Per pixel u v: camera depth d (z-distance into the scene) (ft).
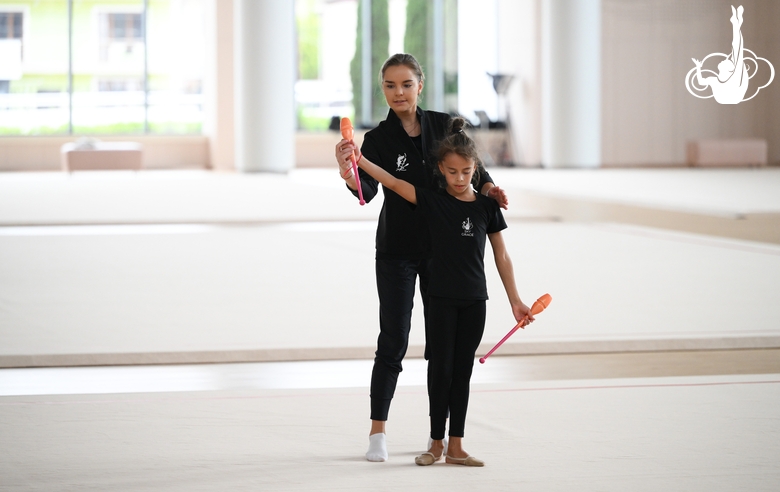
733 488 18.40
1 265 48.52
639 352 31.17
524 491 18.13
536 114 147.43
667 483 18.63
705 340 31.73
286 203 84.02
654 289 41.63
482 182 20.01
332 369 28.60
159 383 26.94
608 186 103.91
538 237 60.80
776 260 50.44
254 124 132.26
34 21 141.49
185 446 20.98
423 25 152.46
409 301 20.04
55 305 37.78
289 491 18.16
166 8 144.36
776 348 31.78
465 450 20.61
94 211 76.28
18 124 142.31
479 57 153.38
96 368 28.71
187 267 48.21
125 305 37.81
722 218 72.64
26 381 27.04
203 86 145.89
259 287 42.24
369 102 152.56
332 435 21.76
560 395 25.22
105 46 143.64
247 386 26.68
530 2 146.61
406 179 20.11
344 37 151.33
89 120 144.05
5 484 18.60
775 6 151.33
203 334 32.40
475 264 18.79
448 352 18.99
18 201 84.84
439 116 20.57
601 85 151.12
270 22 130.82
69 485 18.53
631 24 150.92
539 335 32.12
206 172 134.92
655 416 23.29
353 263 49.83
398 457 20.16
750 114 153.79
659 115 152.97
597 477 18.94
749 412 23.67
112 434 21.88
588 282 43.45
